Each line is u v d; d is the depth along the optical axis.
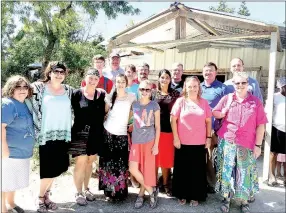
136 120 3.35
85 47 12.55
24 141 2.95
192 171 3.43
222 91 3.80
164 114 3.63
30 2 12.27
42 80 3.23
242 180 3.21
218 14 4.55
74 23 13.59
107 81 4.49
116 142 3.39
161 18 5.14
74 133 3.30
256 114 3.19
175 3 4.77
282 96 3.97
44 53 12.56
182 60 7.33
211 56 6.73
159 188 3.94
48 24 12.50
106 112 3.47
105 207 3.42
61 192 3.82
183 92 3.46
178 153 3.49
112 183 3.43
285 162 3.91
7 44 12.74
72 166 4.77
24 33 12.80
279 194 3.63
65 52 12.05
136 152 3.37
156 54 7.88
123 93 3.42
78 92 3.31
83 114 3.28
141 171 3.39
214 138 3.77
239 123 3.20
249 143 3.20
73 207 3.39
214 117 3.55
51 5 12.45
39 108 3.08
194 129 3.36
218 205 3.50
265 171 4.00
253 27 4.32
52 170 3.15
